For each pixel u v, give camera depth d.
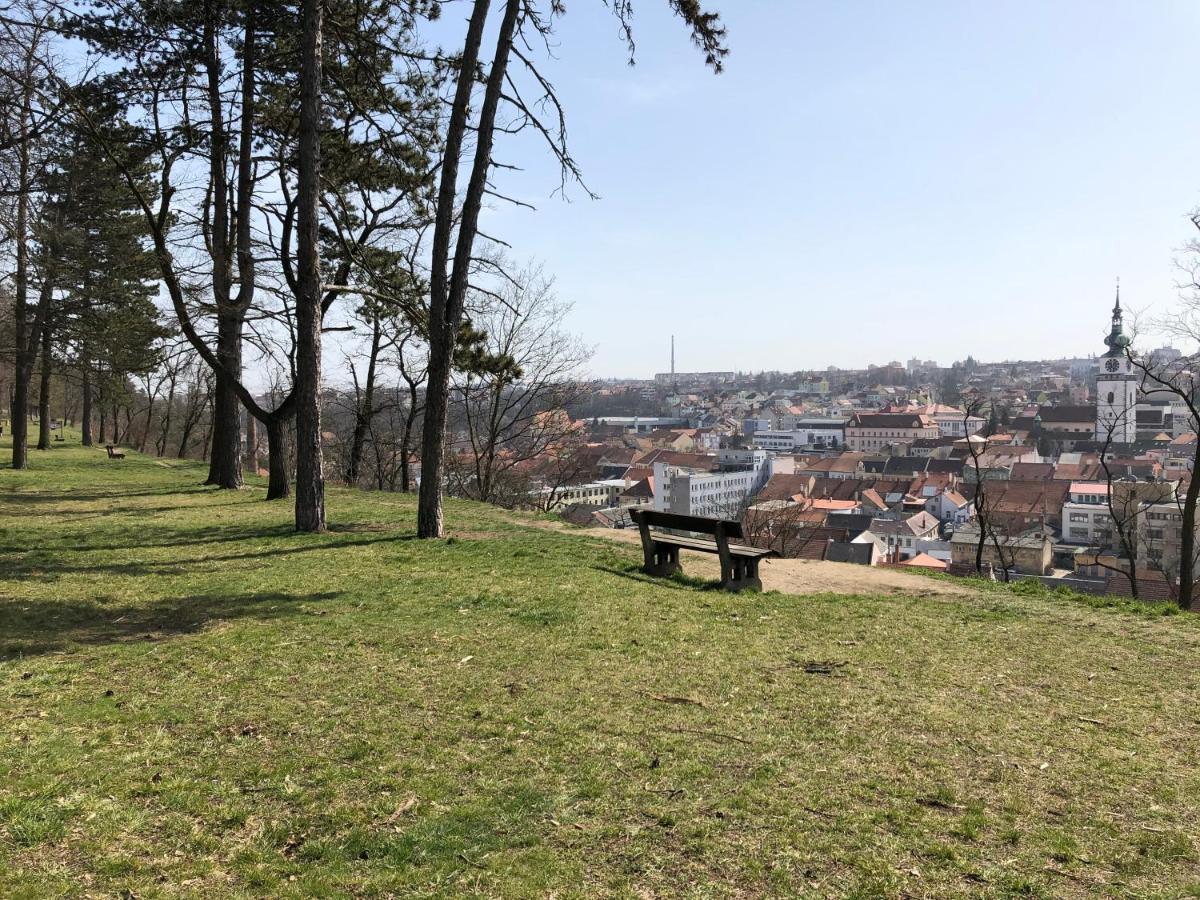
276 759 4.66
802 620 8.44
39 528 13.92
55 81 11.72
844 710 5.72
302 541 12.66
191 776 4.41
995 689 6.32
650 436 130.00
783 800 4.32
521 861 3.69
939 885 3.58
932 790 4.49
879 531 61.91
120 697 5.55
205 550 11.80
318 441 13.75
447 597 8.91
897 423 144.88
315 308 13.60
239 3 16.48
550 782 4.46
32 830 3.71
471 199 12.68
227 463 21.62
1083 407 121.88
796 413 189.38
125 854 3.61
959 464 97.00
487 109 12.49
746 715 5.57
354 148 17.75
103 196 24.34
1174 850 3.89
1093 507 58.59
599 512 42.22
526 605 8.61
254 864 3.60
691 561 12.07
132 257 25.02
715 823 4.07
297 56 17.41
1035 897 3.50
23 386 28.16
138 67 17.06
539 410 30.77
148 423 51.44
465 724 5.26
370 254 20.73
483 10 12.43
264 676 6.09
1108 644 7.82
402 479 29.92
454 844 3.79
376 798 4.24
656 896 3.45
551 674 6.33
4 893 3.22
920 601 9.59
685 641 7.41
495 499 31.84
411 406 29.09
